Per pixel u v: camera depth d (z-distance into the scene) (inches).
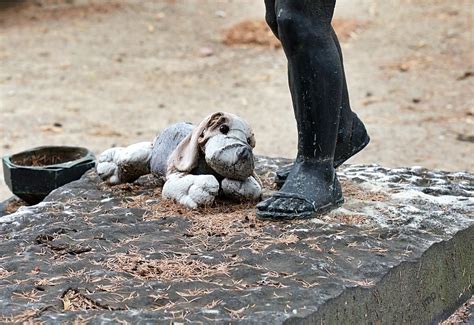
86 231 281.0
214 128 301.4
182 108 656.4
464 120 623.8
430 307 276.2
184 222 287.0
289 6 281.6
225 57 781.9
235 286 240.8
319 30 283.3
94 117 634.2
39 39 826.2
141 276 247.8
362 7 896.9
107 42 818.2
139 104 664.4
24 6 924.0
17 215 298.2
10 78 721.0
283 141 585.6
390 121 623.2
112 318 221.5
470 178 342.0
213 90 698.8
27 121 623.2
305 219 285.7
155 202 306.7
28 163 375.6
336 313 236.7
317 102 286.2
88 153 373.4
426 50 772.0
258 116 638.5
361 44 795.4
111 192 319.6
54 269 253.1
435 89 686.5
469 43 781.9
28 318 223.6
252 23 845.8
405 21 847.7
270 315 222.7
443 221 292.5
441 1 904.9
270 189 320.2
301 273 248.5
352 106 654.5
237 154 294.4
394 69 730.8
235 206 302.0
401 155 558.3
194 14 901.2
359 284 245.1
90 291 237.8
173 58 779.4
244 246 266.4
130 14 898.7
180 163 307.4
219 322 219.5
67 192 320.5
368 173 341.4
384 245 270.4
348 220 287.3
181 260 257.1
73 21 879.1
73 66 754.8
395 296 258.5
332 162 296.5
